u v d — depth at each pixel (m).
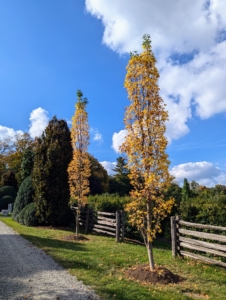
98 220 13.38
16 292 5.22
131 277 6.39
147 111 6.52
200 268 7.24
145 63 6.76
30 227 14.95
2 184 40.19
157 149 6.54
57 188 15.09
